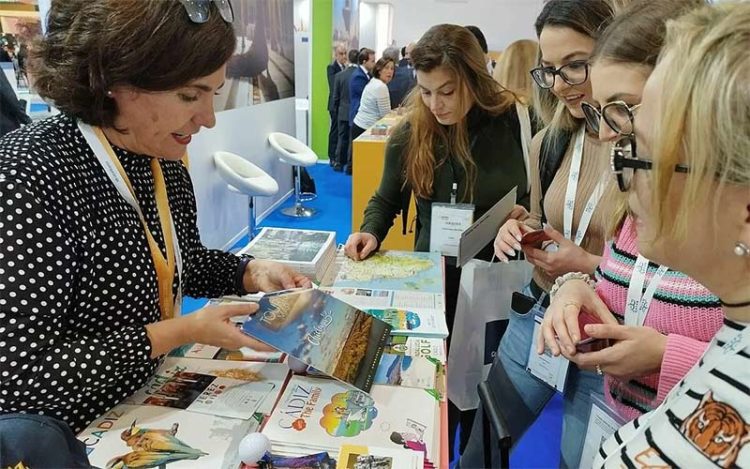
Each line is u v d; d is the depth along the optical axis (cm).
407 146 178
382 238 181
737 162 39
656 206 45
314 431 83
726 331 48
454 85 158
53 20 79
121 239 84
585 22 114
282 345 91
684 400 49
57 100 79
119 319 86
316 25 761
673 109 42
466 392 169
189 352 106
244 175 405
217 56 81
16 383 71
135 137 87
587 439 109
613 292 103
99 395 83
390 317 119
